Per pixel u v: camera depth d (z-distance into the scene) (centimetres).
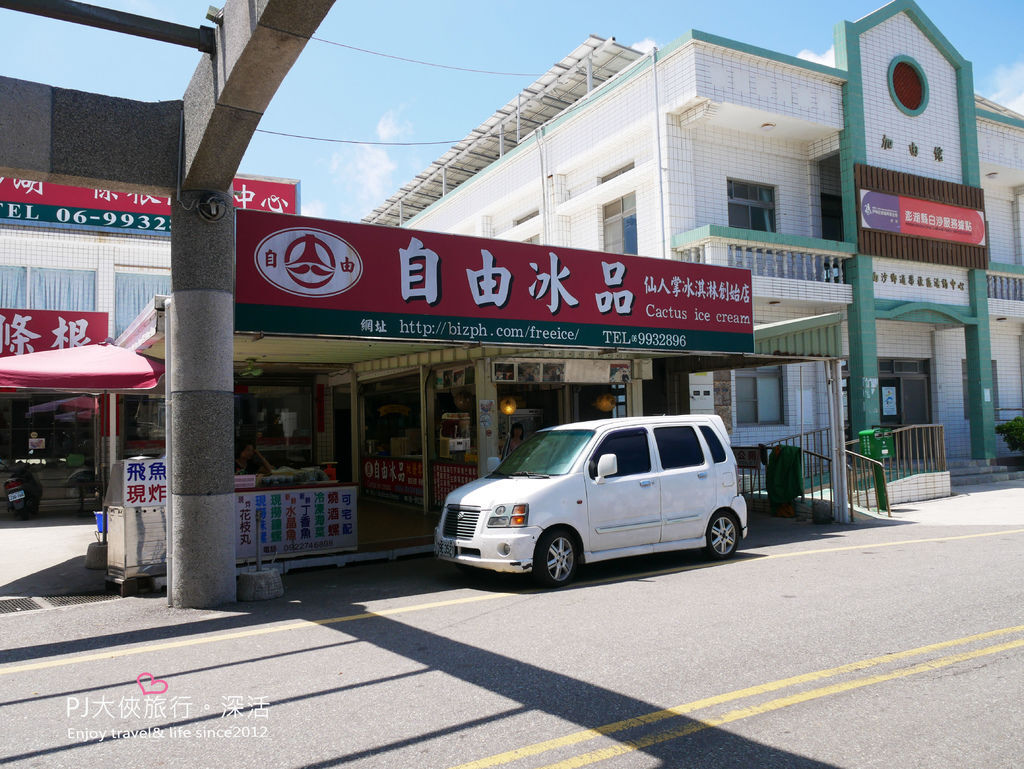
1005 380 2089
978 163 1942
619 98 1669
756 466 1377
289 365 1577
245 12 544
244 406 1638
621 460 844
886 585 725
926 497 1506
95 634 622
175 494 716
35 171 659
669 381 1425
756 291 1512
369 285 843
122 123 696
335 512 948
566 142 1850
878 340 1844
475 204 2270
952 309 1862
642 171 1579
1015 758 354
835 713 412
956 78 1934
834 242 1638
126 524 773
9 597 787
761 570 822
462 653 541
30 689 488
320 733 402
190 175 702
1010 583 725
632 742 380
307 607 705
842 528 1155
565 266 996
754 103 1538
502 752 372
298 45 545
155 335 866
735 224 1631
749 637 560
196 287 721
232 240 744
